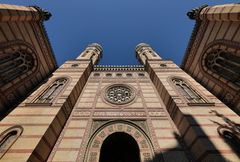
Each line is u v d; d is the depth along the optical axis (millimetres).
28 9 12109
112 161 11461
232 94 11172
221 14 10609
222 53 12188
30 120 9258
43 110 10125
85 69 16031
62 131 9969
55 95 11969
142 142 9484
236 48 10266
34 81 13547
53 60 16219
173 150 8805
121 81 15844
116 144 11094
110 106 12344
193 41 14648
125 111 11766
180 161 8219
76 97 12969
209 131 8727
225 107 10586
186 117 9633
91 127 10367
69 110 11453
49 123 9039
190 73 15562
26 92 12648
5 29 10492
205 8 12695
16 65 12008
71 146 9023
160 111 11766
